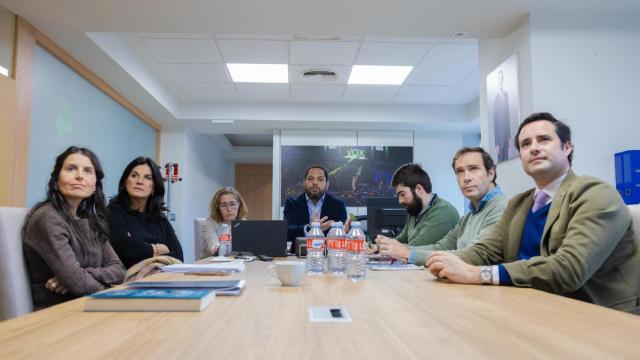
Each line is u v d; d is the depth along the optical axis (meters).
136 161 2.64
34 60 3.17
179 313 0.82
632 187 2.66
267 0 2.81
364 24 3.15
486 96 3.67
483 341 0.62
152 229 2.67
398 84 5.20
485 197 2.09
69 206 1.81
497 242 1.56
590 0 2.86
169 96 5.40
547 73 2.97
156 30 3.22
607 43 3.01
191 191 6.66
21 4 2.83
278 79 5.05
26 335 0.65
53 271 1.56
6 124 2.80
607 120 2.96
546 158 1.45
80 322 0.74
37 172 3.21
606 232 1.16
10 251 1.46
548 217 1.34
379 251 1.83
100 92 4.29
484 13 3.01
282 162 6.38
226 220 3.16
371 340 0.63
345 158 6.42
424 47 4.17
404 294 1.05
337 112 5.99
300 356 0.55
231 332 0.67
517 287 1.17
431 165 6.52
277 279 1.35
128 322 0.73
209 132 6.75
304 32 3.26
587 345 0.60
